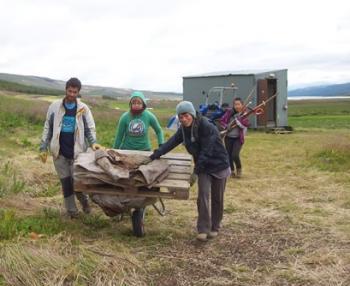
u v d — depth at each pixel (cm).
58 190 976
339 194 978
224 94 2500
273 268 595
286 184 1100
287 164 1376
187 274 575
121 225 750
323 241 691
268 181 1140
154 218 805
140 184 634
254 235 723
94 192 650
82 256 563
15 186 880
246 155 1575
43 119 2627
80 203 807
